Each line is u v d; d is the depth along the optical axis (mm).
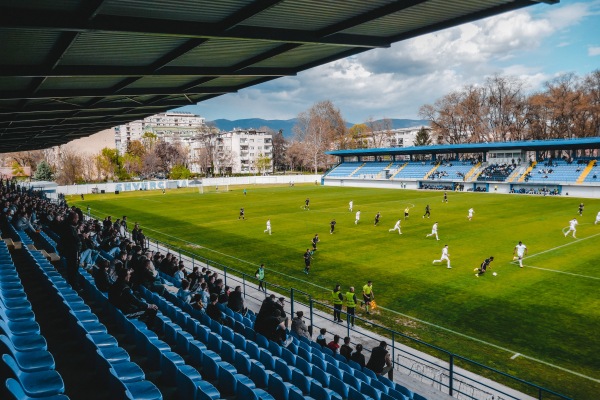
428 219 42375
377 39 12273
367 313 18109
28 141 45375
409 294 20406
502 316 17453
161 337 10070
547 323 16641
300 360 9930
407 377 12219
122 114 26328
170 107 23531
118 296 9867
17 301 9109
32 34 9844
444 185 76250
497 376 12930
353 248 30328
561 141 65062
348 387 8703
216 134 154000
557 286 20969
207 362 8305
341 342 15219
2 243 15719
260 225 41000
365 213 47656
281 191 79812
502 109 91812
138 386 6371
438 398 10891
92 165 107000
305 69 15836
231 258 28406
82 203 64250
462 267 24703
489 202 55938
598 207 48750
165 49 12117
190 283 15750
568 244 29984
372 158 117312
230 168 149375
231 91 19891
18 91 16000
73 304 9758
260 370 8531
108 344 7805
